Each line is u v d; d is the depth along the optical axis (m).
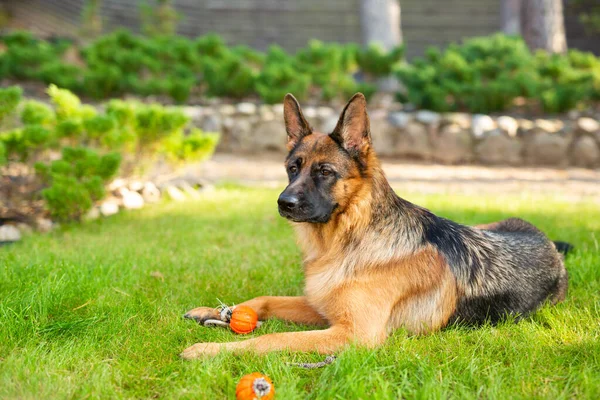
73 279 4.41
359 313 3.68
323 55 13.93
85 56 14.24
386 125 12.04
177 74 13.56
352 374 3.04
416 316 3.84
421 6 23.72
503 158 11.72
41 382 3.05
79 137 7.26
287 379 3.12
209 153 8.55
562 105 12.15
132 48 14.42
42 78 12.94
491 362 3.37
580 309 4.22
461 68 12.53
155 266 5.17
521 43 13.40
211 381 3.13
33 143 6.67
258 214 7.47
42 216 6.90
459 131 11.73
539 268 4.28
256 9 23.66
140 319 3.99
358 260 3.80
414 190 9.36
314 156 3.89
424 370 3.18
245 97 13.83
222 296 4.59
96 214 7.13
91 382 3.11
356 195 3.89
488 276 4.02
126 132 7.27
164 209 7.67
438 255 3.89
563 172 11.08
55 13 21.59
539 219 7.16
